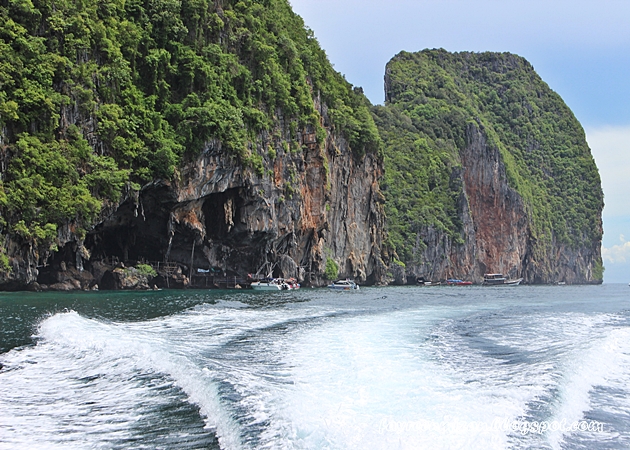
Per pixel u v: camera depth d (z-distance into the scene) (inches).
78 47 2336.4
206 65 2859.3
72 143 2224.4
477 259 7175.2
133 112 2524.6
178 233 2883.9
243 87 3080.7
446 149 7268.7
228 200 2997.0
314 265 3833.7
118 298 1973.4
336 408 625.3
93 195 2273.6
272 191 3203.7
